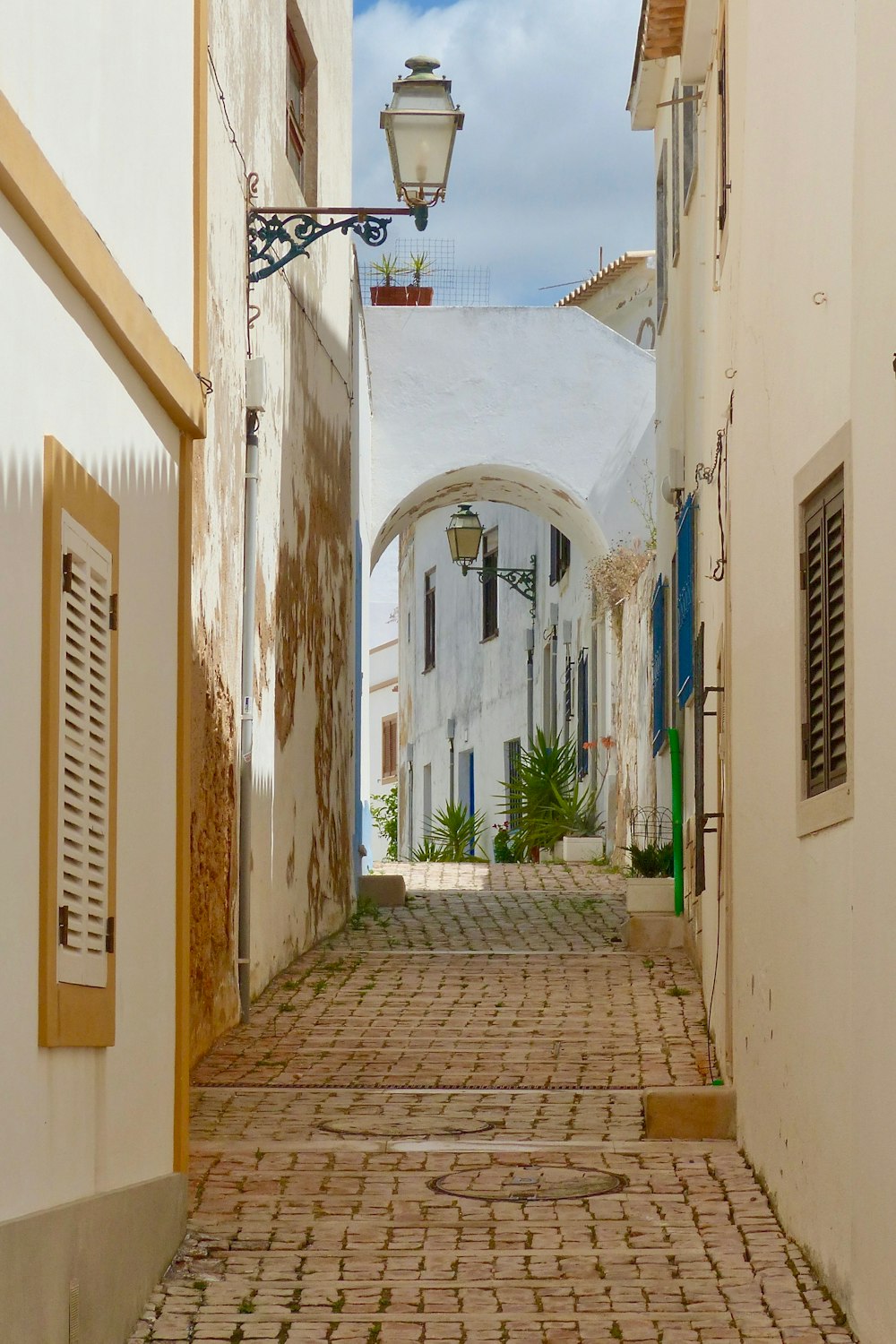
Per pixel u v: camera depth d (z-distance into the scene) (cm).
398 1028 1088
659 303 1686
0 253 453
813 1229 604
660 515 1644
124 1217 544
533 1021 1111
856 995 532
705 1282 590
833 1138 570
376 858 3825
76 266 517
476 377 2095
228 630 1077
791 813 661
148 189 645
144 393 628
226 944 1077
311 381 1460
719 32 977
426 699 3609
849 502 560
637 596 1927
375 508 2067
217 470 1040
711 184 1052
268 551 1238
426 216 1127
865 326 527
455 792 3344
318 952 1419
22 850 462
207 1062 987
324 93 1538
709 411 1062
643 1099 826
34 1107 473
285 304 1321
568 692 2589
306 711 1422
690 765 1351
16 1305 427
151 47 654
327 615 1554
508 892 1908
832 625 599
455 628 3378
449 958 1378
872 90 521
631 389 2103
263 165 1241
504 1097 902
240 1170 749
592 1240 644
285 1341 528
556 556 2697
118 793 580
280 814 1296
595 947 1436
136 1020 600
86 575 529
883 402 505
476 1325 542
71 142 532
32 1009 471
